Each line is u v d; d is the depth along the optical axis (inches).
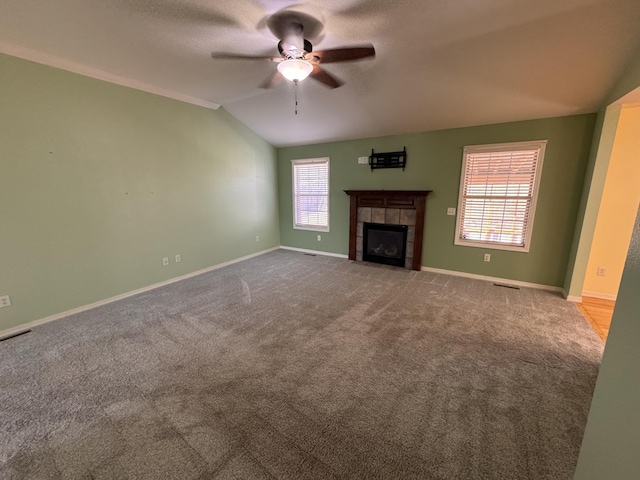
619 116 119.0
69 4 80.5
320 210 224.2
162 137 152.8
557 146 138.3
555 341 100.9
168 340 103.0
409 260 187.0
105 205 133.2
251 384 80.3
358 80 128.6
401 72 119.7
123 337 105.3
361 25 89.5
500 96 127.5
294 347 98.0
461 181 163.8
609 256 138.9
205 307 130.3
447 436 63.4
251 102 167.0
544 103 127.3
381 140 186.5
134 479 54.7
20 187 108.3
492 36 93.3
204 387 79.3
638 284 29.7
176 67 121.4
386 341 101.2
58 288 121.0
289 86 143.1
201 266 181.6
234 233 203.2
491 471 55.6
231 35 96.6
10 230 107.3
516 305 130.8
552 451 59.5
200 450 60.4
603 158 122.5
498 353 93.9
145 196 148.3
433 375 83.3
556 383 79.8
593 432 36.8
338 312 124.3
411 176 180.1
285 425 66.7
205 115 173.3
